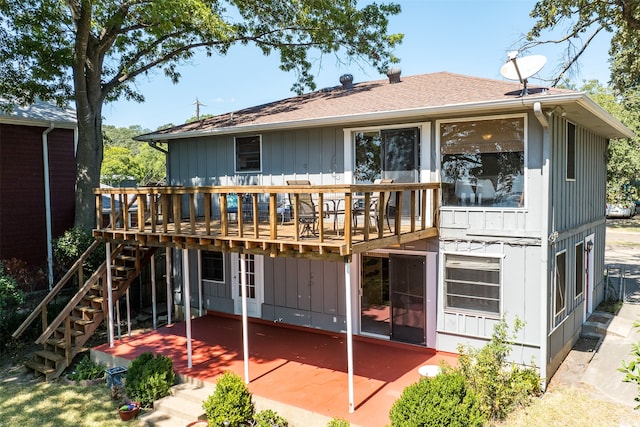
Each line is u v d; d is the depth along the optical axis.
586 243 11.01
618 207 34.94
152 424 6.90
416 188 8.01
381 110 9.09
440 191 8.83
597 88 31.80
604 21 15.20
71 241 12.14
